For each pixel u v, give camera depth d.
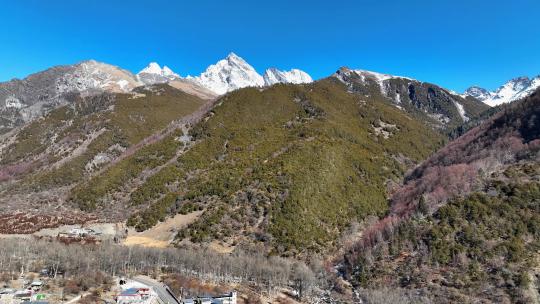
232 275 160.88
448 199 189.25
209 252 169.75
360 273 164.75
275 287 156.50
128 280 152.88
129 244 185.38
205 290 146.75
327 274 167.75
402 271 159.62
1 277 142.00
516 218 166.38
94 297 134.88
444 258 158.75
